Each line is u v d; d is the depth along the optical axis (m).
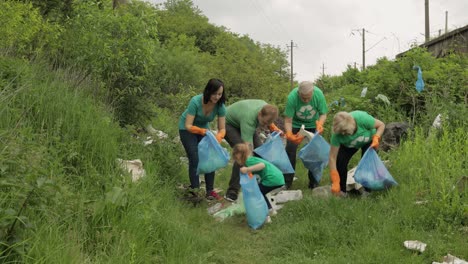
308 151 7.12
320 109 7.37
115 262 3.96
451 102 8.34
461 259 4.48
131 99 8.43
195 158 6.69
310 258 4.82
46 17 10.81
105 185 5.31
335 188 6.44
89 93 7.50
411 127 8.77
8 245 3.37
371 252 4.66
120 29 8.48
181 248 4.75
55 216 4.15
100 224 4.52
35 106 6.00
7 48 7.44
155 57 13.91
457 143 6.91
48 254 3.54
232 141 7.01
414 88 9.77
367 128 6.41
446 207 5.36
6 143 4.52
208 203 6.79
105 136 6.18
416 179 6.36
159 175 6.92
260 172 6.07
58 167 5.18
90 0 8.81
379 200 6.05
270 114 6.66
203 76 21.59
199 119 6.70
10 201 3.84
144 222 4.75
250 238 5.57
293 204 6.30
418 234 4.97
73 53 8.40
